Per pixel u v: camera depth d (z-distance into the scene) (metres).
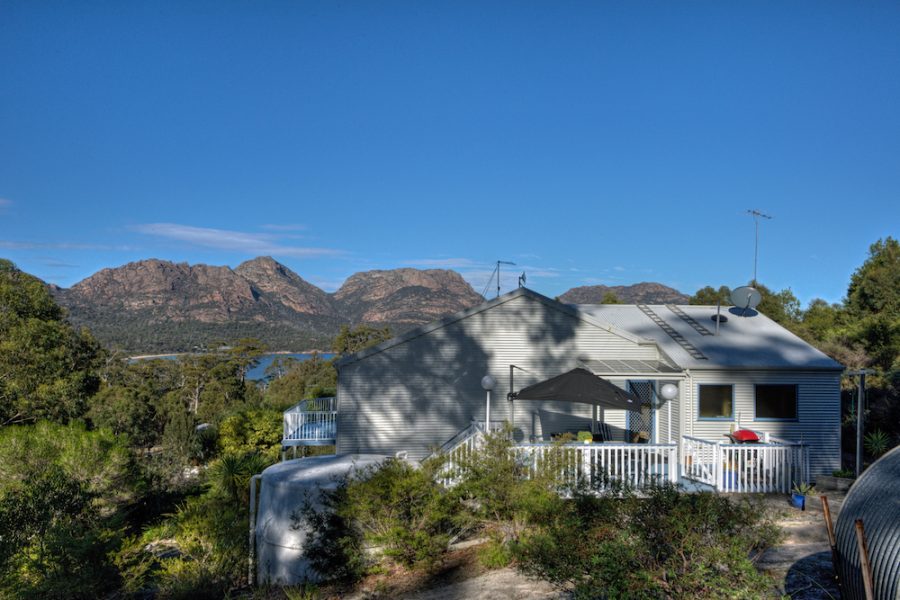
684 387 18.02
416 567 11.98
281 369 106.50
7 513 14.10
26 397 43.53
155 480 24.14
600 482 10.30
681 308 24.67
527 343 20.08
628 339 20.14
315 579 13.02
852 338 34.06
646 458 16.23
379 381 19.98
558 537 7.88
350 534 12.34
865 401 22.92
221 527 15.82
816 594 8.29
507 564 11.23
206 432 32.50
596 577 7.05
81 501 15.80
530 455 12.94
